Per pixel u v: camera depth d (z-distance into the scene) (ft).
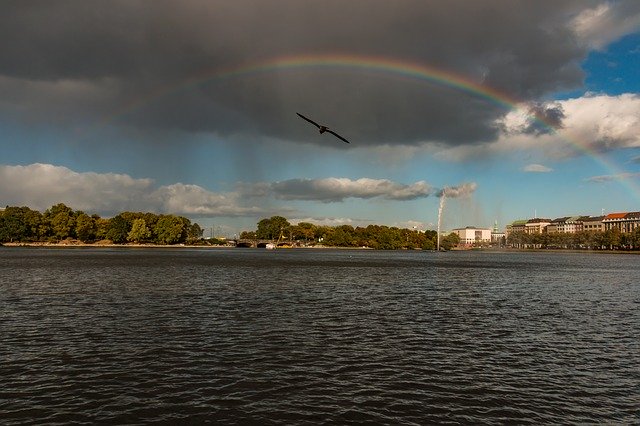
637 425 64.85
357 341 108.78
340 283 242.17
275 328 120.88
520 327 128.47
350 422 64.44
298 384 78.33
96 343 103.24
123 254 556.10
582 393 76.33
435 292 209.67
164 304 156.76
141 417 65.05
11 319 128.67
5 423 62.54
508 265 477.77
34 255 499.92
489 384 80.02
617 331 124.67
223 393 73.87
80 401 70.13
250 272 305.12
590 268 434.71
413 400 72.43
